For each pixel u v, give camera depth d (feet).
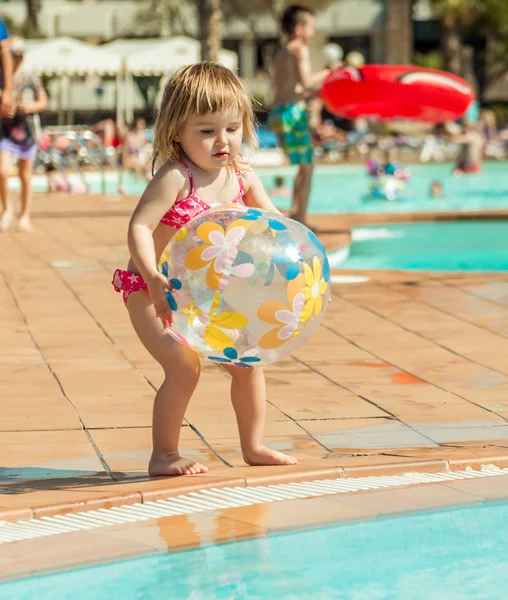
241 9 124.57
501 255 38.37
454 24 129.08
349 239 36.14
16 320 21.80
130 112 95.91
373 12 132.16
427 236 41.01
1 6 126.52
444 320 22.18
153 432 12.00
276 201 58.49
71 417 14.62
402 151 104.17
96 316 22.25
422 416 14.90
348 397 16.02
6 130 35.86
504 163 92.02
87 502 10.36
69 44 77.10
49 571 8.71
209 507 10.41
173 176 11.69
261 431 12.30
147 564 8.89
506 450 12.51
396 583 8.42
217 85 11.53
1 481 11.61
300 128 34.01
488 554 9.11
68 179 65.36
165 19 124.36
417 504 10.43
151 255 11.36
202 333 11.12
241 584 8.42
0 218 39.32
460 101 37.73
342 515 10.10
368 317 22.48
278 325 11.03
